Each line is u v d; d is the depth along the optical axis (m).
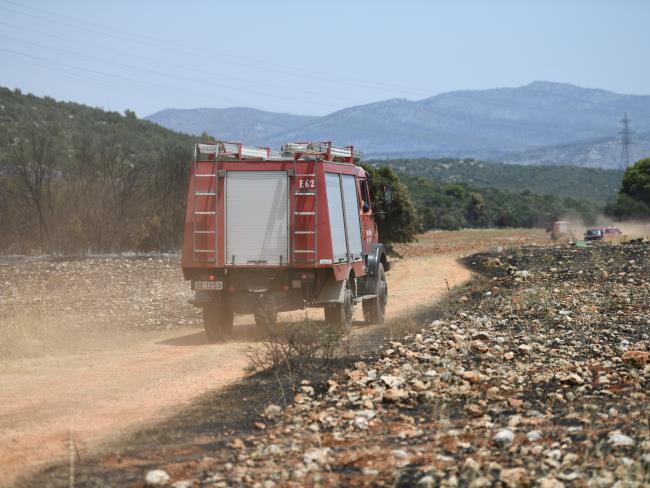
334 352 15.39
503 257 45.41
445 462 8.31
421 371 13.17
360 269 21.94
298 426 10.00
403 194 51.50
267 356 14.83
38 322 19.91
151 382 14.07
